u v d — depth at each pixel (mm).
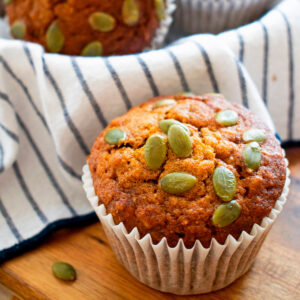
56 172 274
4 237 250
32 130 277
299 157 286
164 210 209
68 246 250
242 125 227
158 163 214
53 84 255
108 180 219
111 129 231
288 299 225
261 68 282
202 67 259
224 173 209
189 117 227
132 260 225
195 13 317
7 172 271
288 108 291
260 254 240
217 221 204
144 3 274
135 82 255
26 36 278
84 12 267
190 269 217
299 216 255
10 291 244
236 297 227
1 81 262
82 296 230
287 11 280
